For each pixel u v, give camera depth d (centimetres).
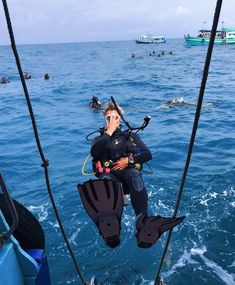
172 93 2392
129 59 6228
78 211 772
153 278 570
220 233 668
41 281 273
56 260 623
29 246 292
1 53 11106
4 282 233
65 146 1288
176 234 671
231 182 880
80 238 677
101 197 308
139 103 2072
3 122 1748
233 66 4247
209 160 1055
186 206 769
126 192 393
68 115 1845
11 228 239
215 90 2444
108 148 397
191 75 3450
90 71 4284
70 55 8738
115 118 407
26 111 2009
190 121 1586
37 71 4547
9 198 229
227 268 580
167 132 1406
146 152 389
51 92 2692
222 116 1655
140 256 621
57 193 876
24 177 1003
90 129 1534
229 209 745
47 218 754
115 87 2822
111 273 587
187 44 10200
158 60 5694
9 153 1230
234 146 1188
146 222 294
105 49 12144
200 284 548
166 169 992
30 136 1453
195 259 603
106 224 288
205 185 866
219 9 171
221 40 9338
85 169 1040
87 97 2408
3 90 2941
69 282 573
